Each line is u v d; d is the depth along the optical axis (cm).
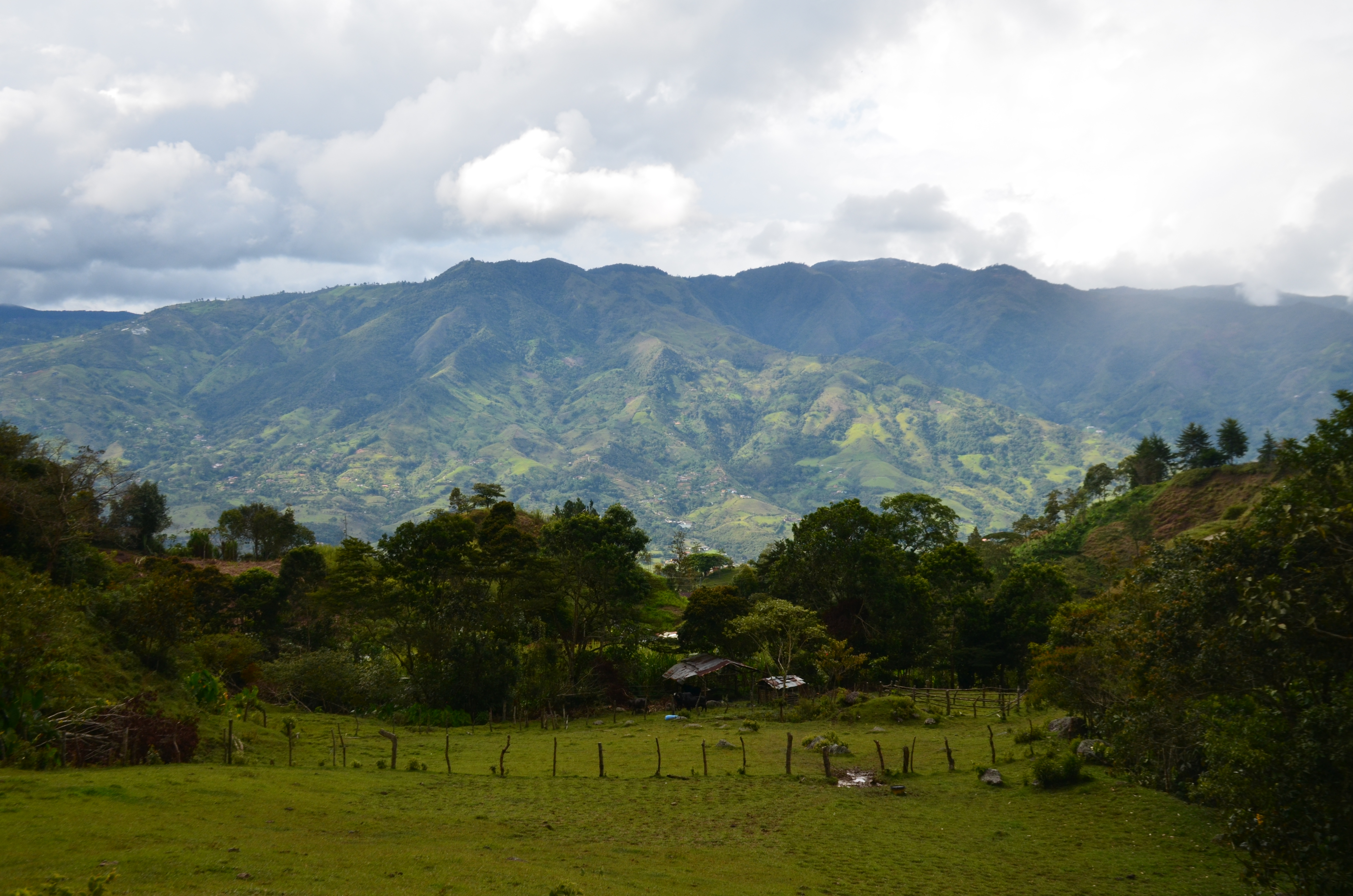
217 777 2600
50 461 5341
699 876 2012
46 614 2822
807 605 7888
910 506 10319
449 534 6575
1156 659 1953
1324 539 1446
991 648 7738
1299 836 1395
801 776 3369
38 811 1784
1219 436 15388
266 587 7356
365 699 5700
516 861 1944
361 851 1855
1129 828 2461
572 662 6612
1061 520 19362
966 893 1994
